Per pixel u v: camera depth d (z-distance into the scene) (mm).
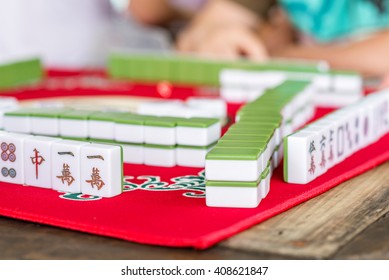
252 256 1053
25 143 1373
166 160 1539
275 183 1390
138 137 1552
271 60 2979
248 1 3312
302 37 3441
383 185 1420
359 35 3344
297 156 1377
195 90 2453
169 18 3732
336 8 3332
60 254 1071
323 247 1081
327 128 1467
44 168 1360
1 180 1417
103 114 1605
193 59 2553
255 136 1371
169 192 1333
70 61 3812
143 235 1097
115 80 2650
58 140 1368
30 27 3746
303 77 2225
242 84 2273
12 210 1220
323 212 1244
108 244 1106
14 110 1657
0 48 3740
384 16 3330
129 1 3740
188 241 1070
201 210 1217
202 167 1532
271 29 3391
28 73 2516
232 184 1223
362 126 1691
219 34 3092
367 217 1217
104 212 1212
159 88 2480
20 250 1088
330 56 3057
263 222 1188
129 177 1450
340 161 1563
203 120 1558
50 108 1685
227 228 1119
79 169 1322
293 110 1799
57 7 3756
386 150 1680
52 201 1279
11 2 3705
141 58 2635
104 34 3836
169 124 1523
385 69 2984
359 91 2207
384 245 1091
